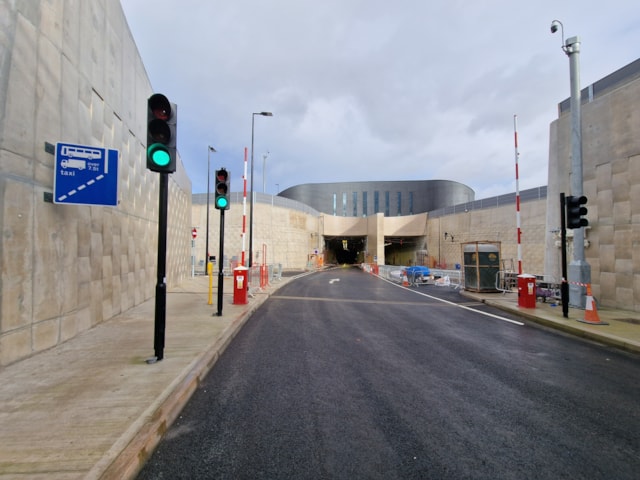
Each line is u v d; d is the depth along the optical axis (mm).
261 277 17078
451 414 3711
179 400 3730
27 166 4914
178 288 16156
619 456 2951
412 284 21422
